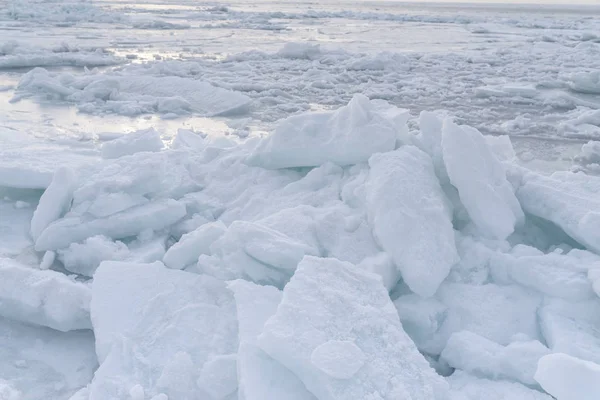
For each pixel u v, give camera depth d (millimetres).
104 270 3018
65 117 8781
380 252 3148
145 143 5129
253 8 59719
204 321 2691
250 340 2320
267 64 16219
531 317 2850
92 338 2965
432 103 10852
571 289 2816
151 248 3654
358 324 2359
